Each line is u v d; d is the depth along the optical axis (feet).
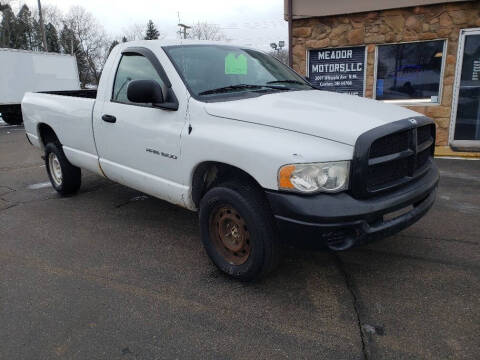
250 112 10.00
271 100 10.89
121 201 17.92
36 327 9.10
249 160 9.39
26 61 58.59
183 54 12.32
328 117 9.52
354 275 11.08
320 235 8.79
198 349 8.32
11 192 19.93
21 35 159.74
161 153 11.94
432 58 26.53
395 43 26.96
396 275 11.02
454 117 26.68
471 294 10.02
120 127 13.33
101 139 14.44
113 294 10.39
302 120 9.39
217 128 10.38
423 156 10.92
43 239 13.94
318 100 11.02
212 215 10.90
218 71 12.30
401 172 9.86
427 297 9.95
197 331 8.88
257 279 10.56
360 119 9.41
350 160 8.86
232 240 10.73
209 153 10.32
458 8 24.95
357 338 8.54
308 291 10.36
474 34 25.05
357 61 28.37
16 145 36.86
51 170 19.17
